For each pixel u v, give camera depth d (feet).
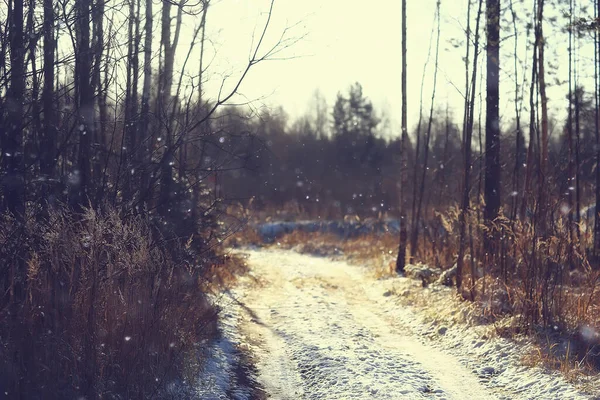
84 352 22.09
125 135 33.68
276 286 62.64
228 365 30.91
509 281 40.78
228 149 35.42
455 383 29.40
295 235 111.14
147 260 25.23
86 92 29.99
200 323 31.81
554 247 37.24
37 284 23.16
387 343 38.32
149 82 38.14
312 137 203.10
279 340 38.47
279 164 160.15
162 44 39.24
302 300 52.85
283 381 30.04
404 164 67.26
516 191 51.01
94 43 31.14
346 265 82.99
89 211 24.32
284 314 46.39
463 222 48.91
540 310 35.22
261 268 77.66
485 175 54.85
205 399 25.13
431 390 28.17
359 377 29.53
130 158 31.19
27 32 27.37
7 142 26.55
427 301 47.70
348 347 35.60
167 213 34.83
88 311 22.68
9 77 26.25
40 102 28.04
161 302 25.59
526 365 30.55
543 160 47.16
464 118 54.34
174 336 26.18
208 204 42.32
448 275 52.08
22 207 26.81
